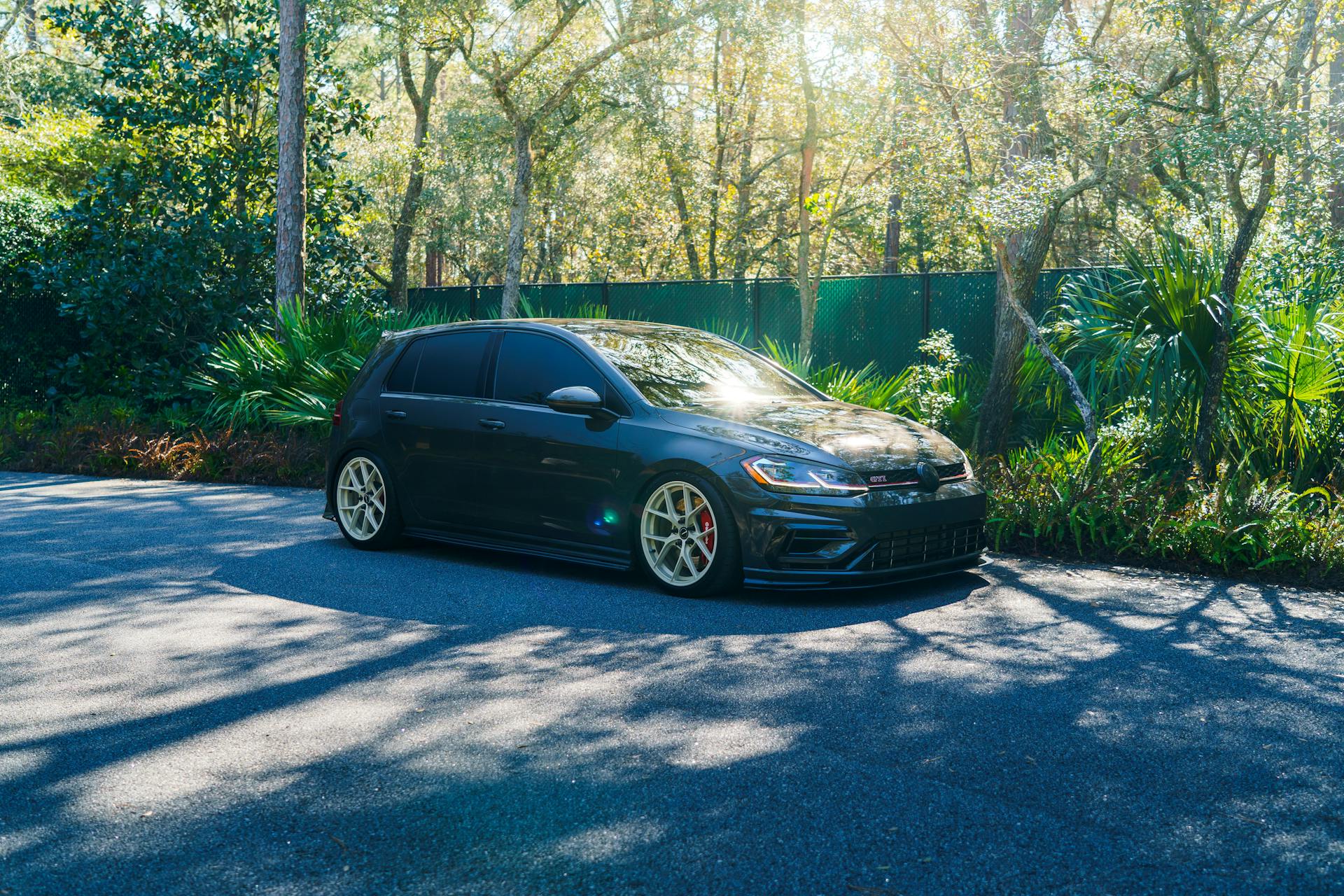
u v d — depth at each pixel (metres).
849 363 15.02
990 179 9.62
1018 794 3.35
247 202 16.91
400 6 15.66
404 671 4.67
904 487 5.96
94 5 17.03
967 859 2.92
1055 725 3.96
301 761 3.66
